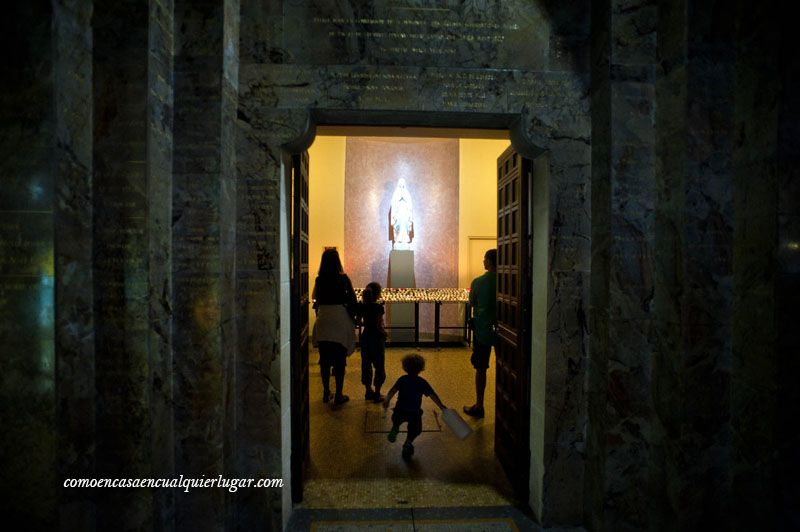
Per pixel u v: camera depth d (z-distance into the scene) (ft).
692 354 7.05
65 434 6.04
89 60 6.37
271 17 8.19
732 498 7.00
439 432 13.44
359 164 30.91
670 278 7.39
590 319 8.62
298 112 8.18
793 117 6.10
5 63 5.64
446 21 8.40
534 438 9.40
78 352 6.22
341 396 15.62
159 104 6.82
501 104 8.42
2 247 5.71
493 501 9.74
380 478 10.68
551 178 8.52
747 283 6.70
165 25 6.97
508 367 10.87
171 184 7.20
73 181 6.11
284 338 8.73
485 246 30.96
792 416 6.14
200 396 7.28
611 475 7.95
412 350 25.43
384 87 8.28
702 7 6.88
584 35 8.54
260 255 8.18
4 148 5.68
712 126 6.95
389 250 31.68
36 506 5.82
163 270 6.97
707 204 6.98
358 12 8.29
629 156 7.79
